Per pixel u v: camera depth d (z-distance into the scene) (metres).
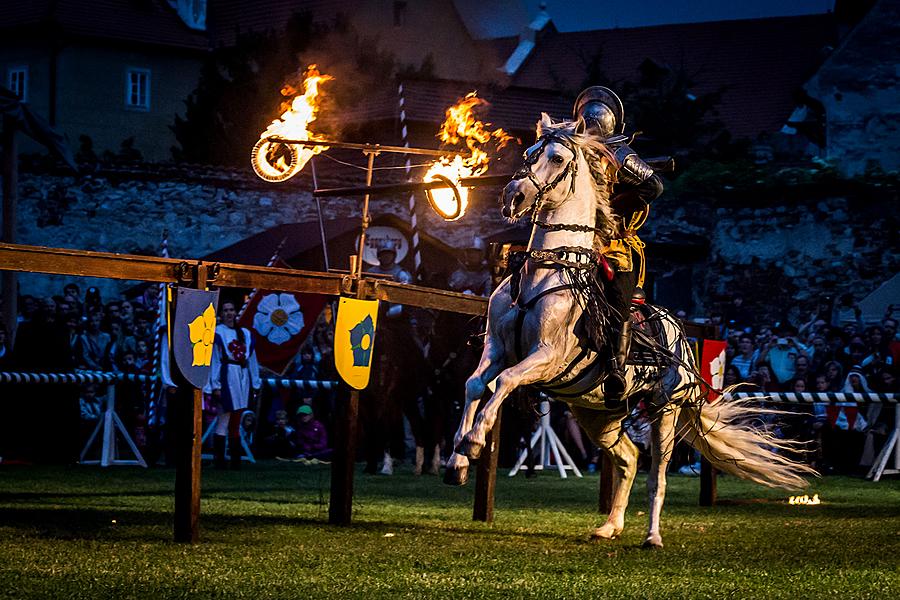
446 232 33.84
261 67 40.72
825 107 38.97
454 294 11.98
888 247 31.58
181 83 55.53
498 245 12.62
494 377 9.61
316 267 29.00
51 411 19.14
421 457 18.88
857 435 20.81
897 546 10.20
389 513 12.30
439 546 9.41
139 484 15.22
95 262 8.81
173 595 6.86
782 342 22.14
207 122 39.81
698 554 9.43
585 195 9.75
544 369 9.20
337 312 10.76
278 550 8.82
